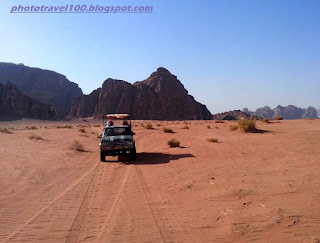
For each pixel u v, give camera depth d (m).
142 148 17.55
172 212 5.97
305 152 12.12
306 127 23.61
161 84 172.88
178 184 8.30
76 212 6.17
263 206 5.95
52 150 16.67
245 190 7.17
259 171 9.33
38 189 8.20
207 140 18.84
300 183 7.50
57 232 5.09
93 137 27.28
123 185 8.54
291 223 4.96
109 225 5.37
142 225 5.32
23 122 98.38
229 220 5.31
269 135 18.81
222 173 9.37
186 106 170.00
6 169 10.93
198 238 4.65
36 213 6.13
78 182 9.08
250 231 4.76
